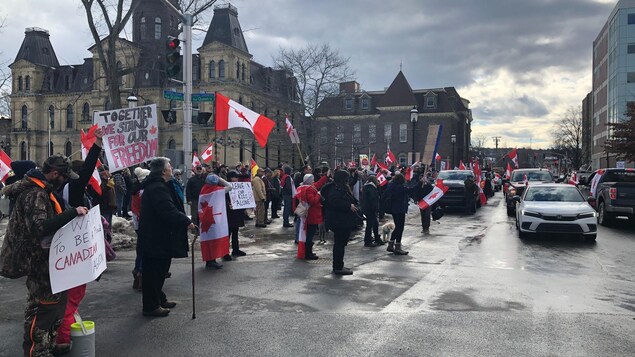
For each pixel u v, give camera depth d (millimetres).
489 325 6164
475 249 12164
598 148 84688
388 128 71375
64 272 4574
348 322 6277
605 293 7855
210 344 5508
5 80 26141
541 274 9250
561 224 13227
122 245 11742
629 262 10586
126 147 7348
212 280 8625
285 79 62875
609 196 17250
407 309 6855
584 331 5957
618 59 68938
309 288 8062
